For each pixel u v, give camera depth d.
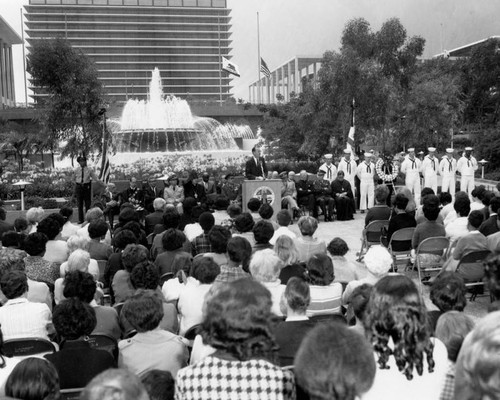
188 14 144.00
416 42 35.59
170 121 52.06
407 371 3.06
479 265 7.79
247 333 2.90
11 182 24.42
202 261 5.90
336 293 5.58
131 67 142.88
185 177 18.61
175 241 7.79
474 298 8.48
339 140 33.44
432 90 37.97
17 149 38.94
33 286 6.59
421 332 3.08
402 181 24.30
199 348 4.46
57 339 5.78
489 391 1.95
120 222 11.22
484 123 59.91
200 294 5.86
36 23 137.25
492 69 59.50
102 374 2.55
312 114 34.00
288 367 4.00
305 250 8.20
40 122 28.05
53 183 23.67
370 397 3.06
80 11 139.75
